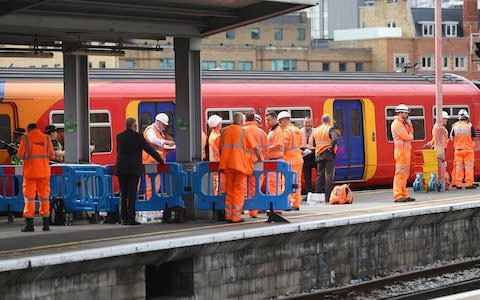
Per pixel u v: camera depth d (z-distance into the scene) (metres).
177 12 23.59
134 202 23.92
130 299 18.73
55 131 28.25
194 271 19.92
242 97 36.00
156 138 27.08
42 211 23.02
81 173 25.06
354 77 40.50
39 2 20.22
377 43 136.50
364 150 39.69
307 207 28.56
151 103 34.12
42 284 17.11
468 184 36.56
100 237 21.11
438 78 35.75
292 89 37.53
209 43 136.38
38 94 31.59
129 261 18.48
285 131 27.73
